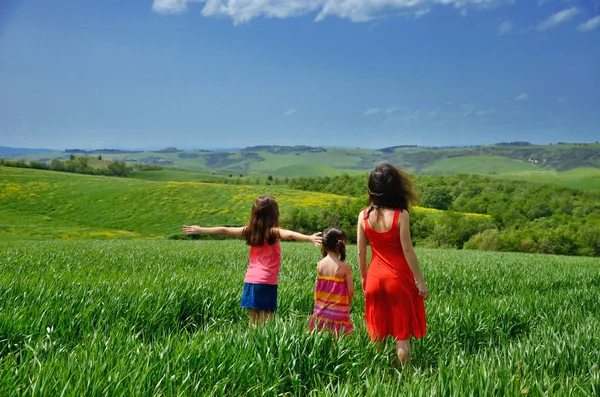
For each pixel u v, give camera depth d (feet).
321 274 20.15
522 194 394.32
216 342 15.42
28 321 17.98
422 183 430.61
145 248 73.61
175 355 14.21
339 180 457.27
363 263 18.02
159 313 22.08
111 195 317.83
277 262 20.75
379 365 15.71
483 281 41.09
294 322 18.15
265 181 570.05
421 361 18.35
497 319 23.38
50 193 312.29
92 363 12.80
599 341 17.93
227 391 13.29
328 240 19.84
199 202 312.71
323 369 15.33
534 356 15.90
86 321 19.33
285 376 14.49
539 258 88.43
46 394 11.14
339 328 19.43
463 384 12.42
